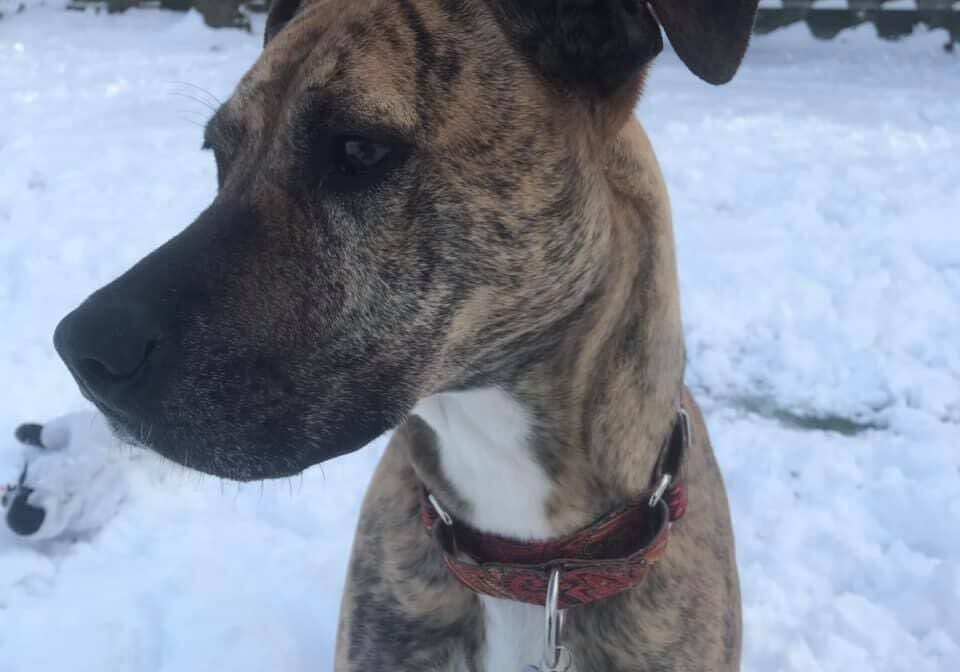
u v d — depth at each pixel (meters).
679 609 0.56
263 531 0.91
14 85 2.20
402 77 0.47
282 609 0.83
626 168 0.53
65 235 1.42
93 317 0.45
